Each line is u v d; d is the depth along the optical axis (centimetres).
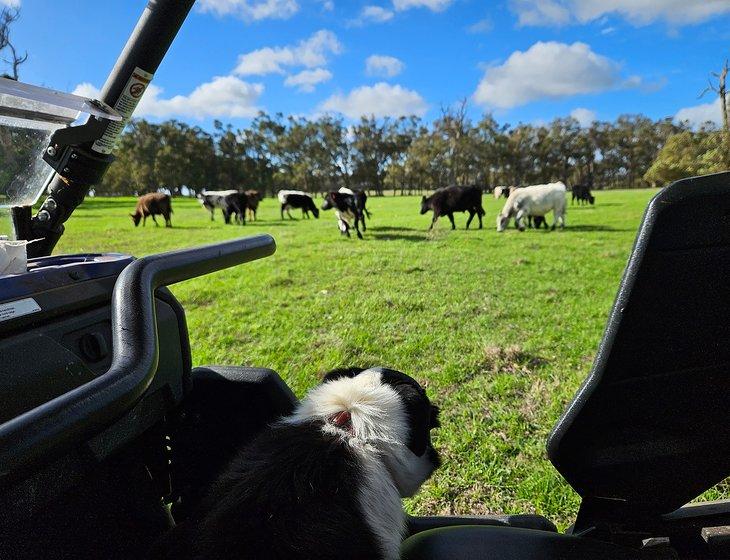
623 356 129
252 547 112
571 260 982
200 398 182
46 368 103
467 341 508
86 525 118
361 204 2286
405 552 131
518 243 1283
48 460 65
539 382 403
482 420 344
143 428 133
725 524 160
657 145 9125
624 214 2306
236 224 2264
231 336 543
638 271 120
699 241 117
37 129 136
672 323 125
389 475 133
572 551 126
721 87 3834
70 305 114
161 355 140
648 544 154
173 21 151
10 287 104
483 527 139
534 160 9581
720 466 142
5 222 154
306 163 9650
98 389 73
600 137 9475
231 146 9644
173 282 108
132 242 1463
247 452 136
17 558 100
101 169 162
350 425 137
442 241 1359
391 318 600
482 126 9106
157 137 8919
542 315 602
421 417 147
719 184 113
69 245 1387
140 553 139
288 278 850
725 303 123
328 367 448
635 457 142
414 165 8800
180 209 4106
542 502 259
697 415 137
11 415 94
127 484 134
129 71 153
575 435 142
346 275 877
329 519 114
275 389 179
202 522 121
